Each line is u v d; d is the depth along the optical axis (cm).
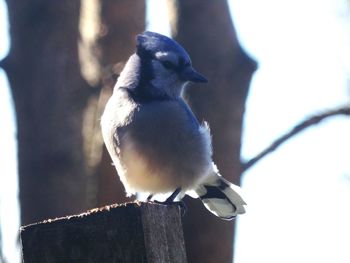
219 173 1131
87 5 1309
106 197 1241
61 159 1295
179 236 747
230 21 1209
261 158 1197
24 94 1323
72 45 1336
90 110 1290
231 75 1188
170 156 991
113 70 1248
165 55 1023
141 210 711
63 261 719
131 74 1023
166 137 989
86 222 718
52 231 723
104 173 1239
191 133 1000
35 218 1288
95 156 1255
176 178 1004
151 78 1016
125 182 1023
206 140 1020
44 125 1309
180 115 998
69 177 1291
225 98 1178
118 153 1004
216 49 1192
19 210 1305
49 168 1295
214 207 1135
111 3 1288
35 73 1326
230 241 1175
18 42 1337
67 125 1309
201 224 1161
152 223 717
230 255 1175
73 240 719
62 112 1313
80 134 1308
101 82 1262
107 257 712
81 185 1291
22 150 1312
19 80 1327
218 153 1164
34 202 1291
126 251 709
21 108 1323
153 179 1002
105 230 714
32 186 1297
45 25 1336
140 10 1300
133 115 992
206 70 1184
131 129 989
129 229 711
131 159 992
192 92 1177
